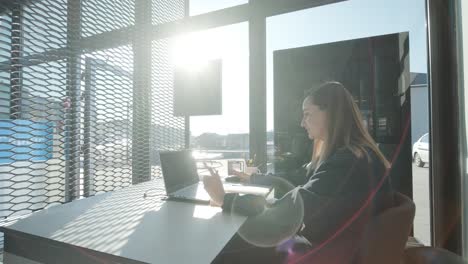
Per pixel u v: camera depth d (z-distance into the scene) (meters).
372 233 0.63
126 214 1.01
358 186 0.79
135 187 1.55
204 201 1.17
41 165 1.26
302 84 1.77
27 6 1.22
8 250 0.86
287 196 0.90
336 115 0.93
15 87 1.18
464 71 1.26
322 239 0.81
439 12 1.35
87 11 1.47
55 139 1.33
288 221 0.86
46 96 1.29
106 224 0.89
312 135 1.02
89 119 1.48
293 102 1.79
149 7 1.92
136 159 1.79
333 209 0.79
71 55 1.39
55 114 1.33
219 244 0.72
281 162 1.81
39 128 1.26
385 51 1.57
